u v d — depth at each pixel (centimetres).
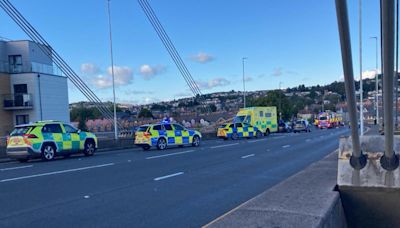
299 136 3616
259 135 3691
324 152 1869
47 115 4397
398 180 445
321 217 332
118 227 607
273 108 4003
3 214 689
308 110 10562
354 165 466
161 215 678
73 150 1912
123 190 916
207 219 650
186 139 2527
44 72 4481
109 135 4034
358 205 469
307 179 520
